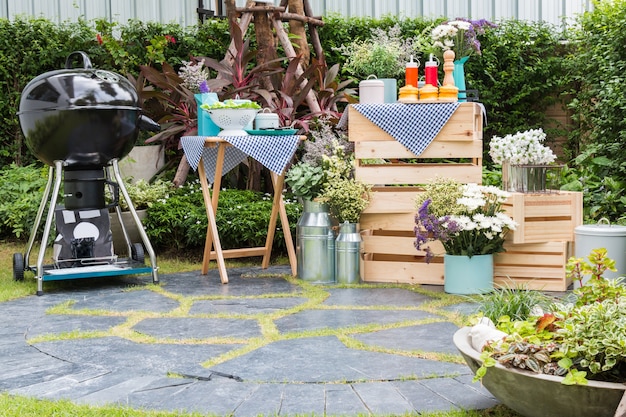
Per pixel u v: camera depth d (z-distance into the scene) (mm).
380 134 4695
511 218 4430
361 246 4770
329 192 4633
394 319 3705
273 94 6844
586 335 2176
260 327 3574
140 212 6020
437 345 3197
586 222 5391
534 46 7711
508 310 3145
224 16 8094
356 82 7605
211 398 2549
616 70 6164
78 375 2830
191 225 5727
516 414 2355
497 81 7664
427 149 4668
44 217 6156
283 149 4695
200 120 4953
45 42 7395
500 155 4691
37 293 4457
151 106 7070
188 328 3574
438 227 4254
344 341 3279
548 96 7746
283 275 5066
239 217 5707
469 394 2562
